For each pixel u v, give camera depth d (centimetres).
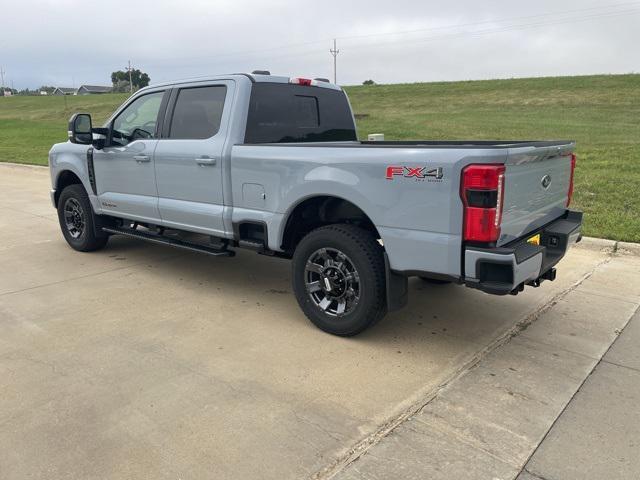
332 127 563
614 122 2420
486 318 462
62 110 4809
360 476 264
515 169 351
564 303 494
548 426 306
